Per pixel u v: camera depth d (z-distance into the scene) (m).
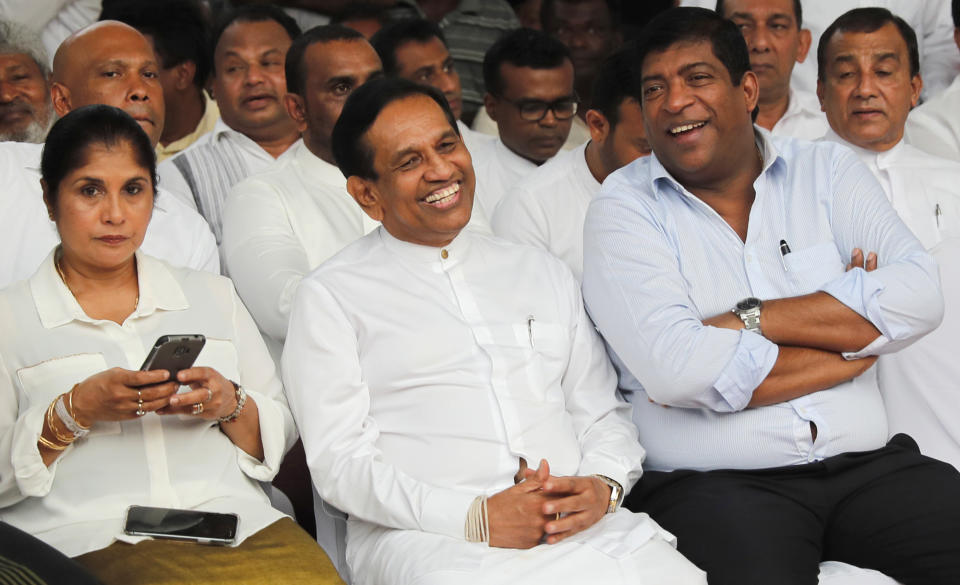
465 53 6.65
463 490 3.31
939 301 3.54
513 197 4.61
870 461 3.57
